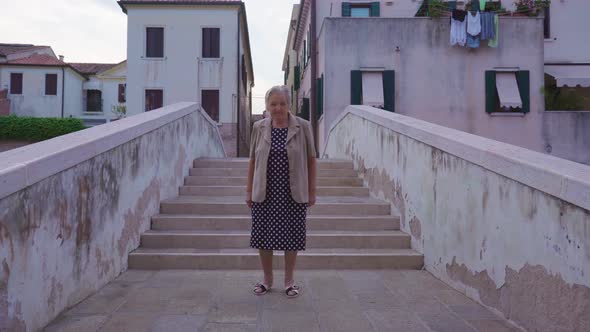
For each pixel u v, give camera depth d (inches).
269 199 137.6
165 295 139.4
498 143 140.3
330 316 122.0
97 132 156.6
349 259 177.6
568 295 92.8
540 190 102.0
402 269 177.6
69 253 123.5
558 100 638.5
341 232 200.8
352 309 128.0
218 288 147.9
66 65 1164.5
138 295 138.9
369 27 558.9
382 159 241.8
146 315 120.9
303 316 122.0
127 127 173.9
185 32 848.3
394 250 188.2
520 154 119.3
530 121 561.9
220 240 189.8
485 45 564.7
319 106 608.7
